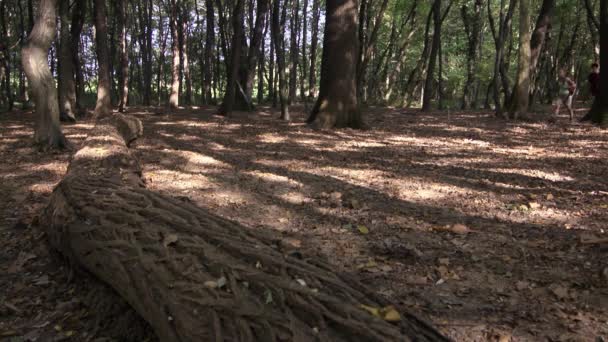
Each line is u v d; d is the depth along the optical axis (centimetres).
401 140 1091
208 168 764
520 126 1341
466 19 2388
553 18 2584
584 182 657
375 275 363
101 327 288
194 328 211
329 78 1283
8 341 282
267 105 2778
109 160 541
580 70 3047
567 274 358
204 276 237
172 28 2092
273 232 462
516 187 638
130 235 287
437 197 591
